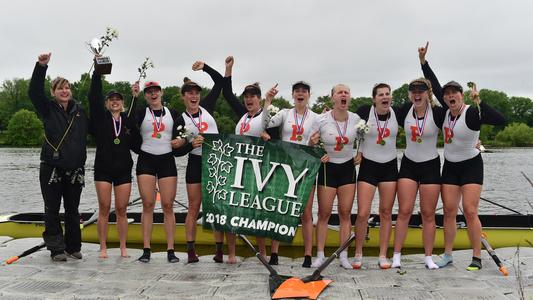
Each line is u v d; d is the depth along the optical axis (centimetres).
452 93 616
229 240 674
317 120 651
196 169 669
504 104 11369
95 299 498
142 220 679
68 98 667
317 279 556
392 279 577
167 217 680
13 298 498
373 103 661
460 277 583
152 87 666
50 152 650
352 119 641
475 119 604
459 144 623
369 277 588
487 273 606
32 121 8838
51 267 634
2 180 2834
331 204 648
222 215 645
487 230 856
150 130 664
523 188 2597
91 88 657
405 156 651
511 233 849
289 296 500
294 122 654
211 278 581
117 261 677
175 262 674
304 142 653
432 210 641
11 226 905
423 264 676
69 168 654
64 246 679
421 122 634
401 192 641
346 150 640
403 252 869
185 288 536
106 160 672
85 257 705
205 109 715
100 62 637
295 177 630
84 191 2234
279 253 874
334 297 506
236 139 650
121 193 683
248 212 640
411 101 657
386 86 636
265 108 634
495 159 5891
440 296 504
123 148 678
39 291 523
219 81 750
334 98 634
